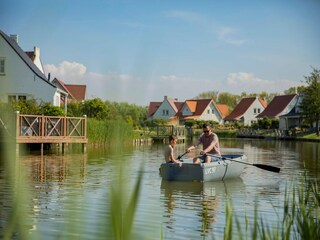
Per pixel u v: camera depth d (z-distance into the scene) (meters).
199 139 12.35
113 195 0.64
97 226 0.71
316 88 45.78
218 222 6.72
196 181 11.22
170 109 72.19
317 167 15.50
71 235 0.87
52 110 22.94
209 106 72.19
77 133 21.80
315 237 2.30
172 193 9.41
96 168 13.58
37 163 15.20
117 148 0.71
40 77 27.95
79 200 0.94
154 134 39.38
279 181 11.53
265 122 58.56
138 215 6.93
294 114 56.25
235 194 9.38
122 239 0.63
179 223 6.57
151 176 12.33
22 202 0.81
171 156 11.73
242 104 75.19
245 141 42.97
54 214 6.78
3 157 0.87
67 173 12.27
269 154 23.09
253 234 1.87
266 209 7.59
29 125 19.16
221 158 12.10
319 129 48.91
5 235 0.80
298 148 29.55
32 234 0.81
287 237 2.33
